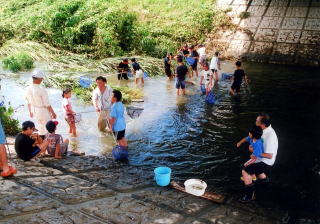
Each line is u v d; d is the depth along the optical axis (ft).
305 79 50.80
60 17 62.34
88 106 37.29
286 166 25.23
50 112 25.68
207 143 29.30
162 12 78.23
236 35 68.49
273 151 19.10
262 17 70.13
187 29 70.90
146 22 73.61
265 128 19.15
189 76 51.83
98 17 61.82
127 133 31.04
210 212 17.69
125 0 82.38
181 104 39.40
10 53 57.93
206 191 20.97
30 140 22.34
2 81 44.88
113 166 24.29
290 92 44.52
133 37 63.21
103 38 58.95
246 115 36.04
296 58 60.23
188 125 33.24
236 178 23.62
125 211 16.07
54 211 14.66
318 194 21.38
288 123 34.01
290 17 67.87
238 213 18.02
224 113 36.63
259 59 62.28
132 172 23.36
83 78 42.37
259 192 21.38
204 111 37.19
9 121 28.78
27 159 22.31
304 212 19.15
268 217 18.17
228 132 31.65
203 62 52.16
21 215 13.82
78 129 31.35
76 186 18.54
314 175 23.94
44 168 21.16
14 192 16.10
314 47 60.70
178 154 27.25
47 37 62.64
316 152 27.68
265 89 45.88
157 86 46.78
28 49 58.39
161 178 21.09
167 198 18.93
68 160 24.02
